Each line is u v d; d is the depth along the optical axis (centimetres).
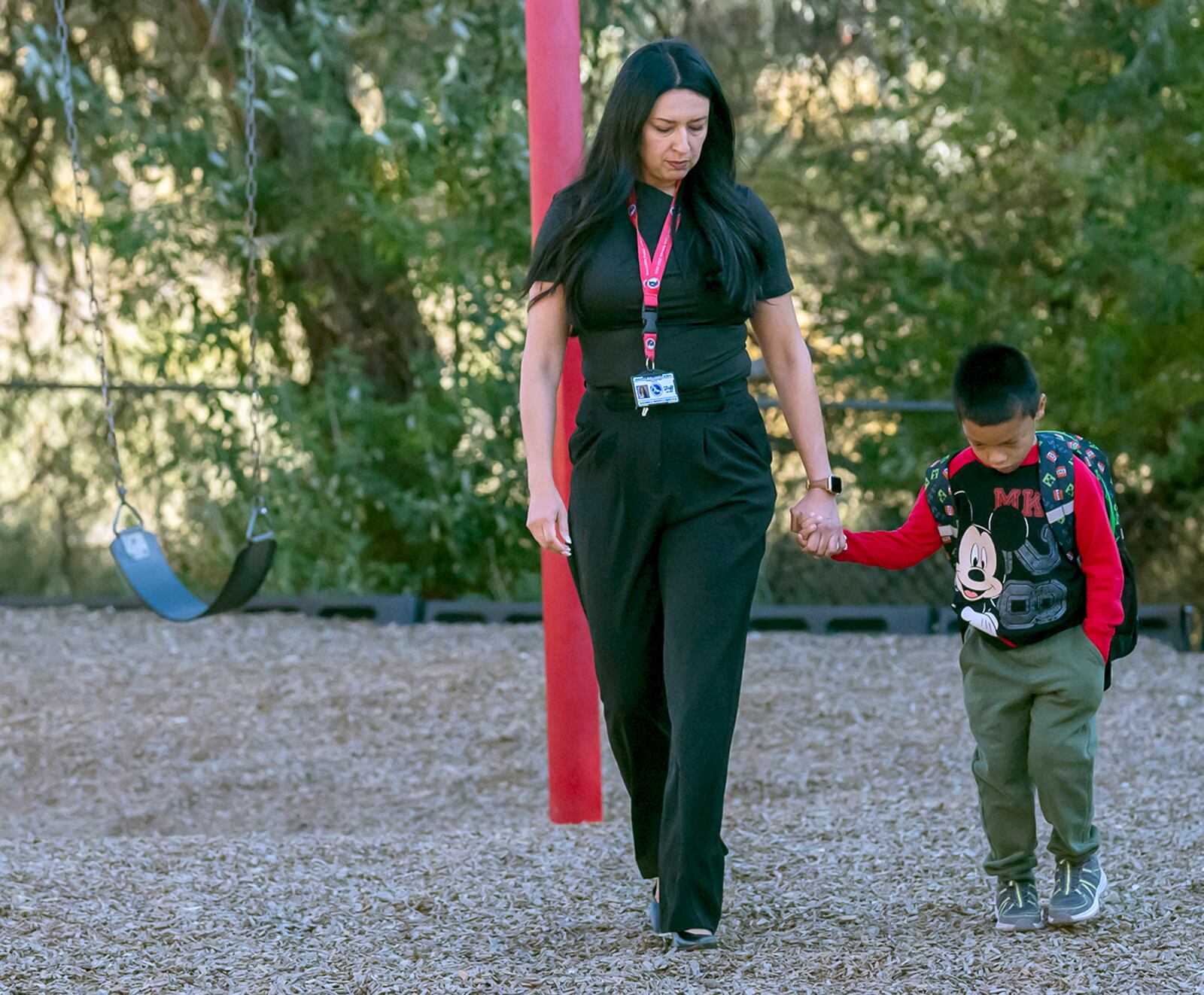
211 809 1425
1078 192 2181
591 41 2283
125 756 1541
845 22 2316
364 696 1703
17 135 2416
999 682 793
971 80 2242
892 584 2247
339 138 2159
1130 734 1441
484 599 2388
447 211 2256
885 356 2320
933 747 1466
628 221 755
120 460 2408
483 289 2214
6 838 1176
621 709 802
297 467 2325
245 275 2356
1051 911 809
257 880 962
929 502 798
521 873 960
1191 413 2295
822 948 796
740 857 988
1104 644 767
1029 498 762
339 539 2330
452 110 2166
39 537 2444
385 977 774
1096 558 764
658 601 783
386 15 2202
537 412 781
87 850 1062
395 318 2417
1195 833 1005
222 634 1998
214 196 2239
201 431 2352
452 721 1633
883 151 2328
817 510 798
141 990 762
